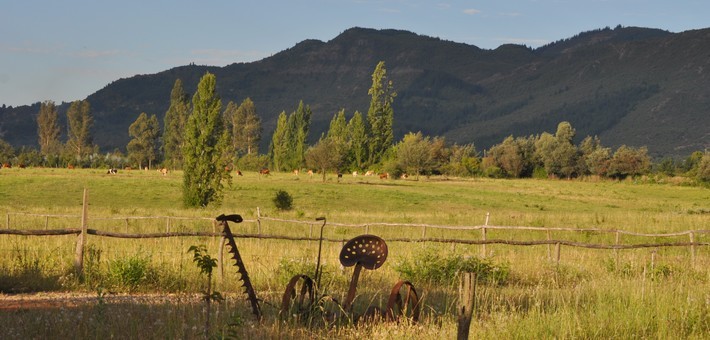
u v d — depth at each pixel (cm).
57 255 1590
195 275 1455
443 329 977
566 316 1030
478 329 972
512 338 962
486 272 1617
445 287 1499
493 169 13500
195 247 785
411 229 3159
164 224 3152
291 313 1010
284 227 3080
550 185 10694
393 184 9194
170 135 14138
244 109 18150
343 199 6662
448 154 14238
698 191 9912
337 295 1221
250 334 909
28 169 10762
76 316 968
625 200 7725
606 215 4650
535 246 2452
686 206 6831
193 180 5369
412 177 11662
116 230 2884
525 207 6456
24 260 1471
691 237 2253
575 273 1723
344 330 963
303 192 7069
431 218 4159
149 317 1006
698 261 2012
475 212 5550
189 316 998
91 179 7700
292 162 12988
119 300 1195
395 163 11000
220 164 5400
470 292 745
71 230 1432
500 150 14488
